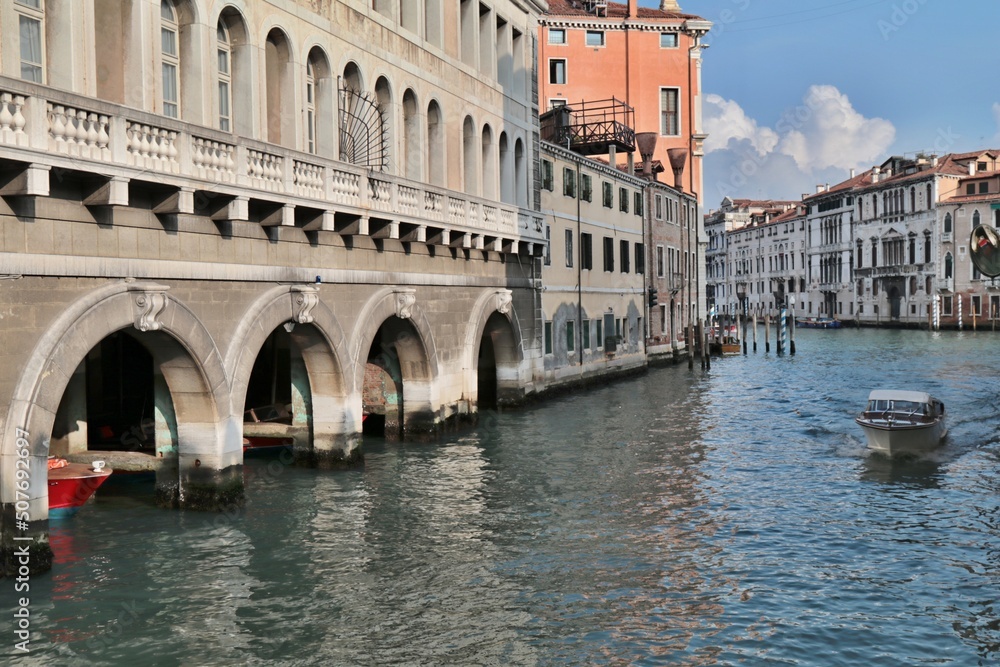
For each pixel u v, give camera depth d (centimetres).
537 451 2197
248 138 1399
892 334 8150
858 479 1964
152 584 1210
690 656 1055
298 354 1852
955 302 8356
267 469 1869
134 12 1294
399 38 2019
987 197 8106
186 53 1422
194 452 1450
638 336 4297
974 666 1042
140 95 1295
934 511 1702
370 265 1883
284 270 1583
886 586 1291
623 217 4084
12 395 1081
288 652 1034
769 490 1852
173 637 1059
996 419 2800
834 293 10138
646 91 5225
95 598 1155
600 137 4003
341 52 1792
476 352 2439
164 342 1353
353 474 1828
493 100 2534
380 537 1449
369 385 2266
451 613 1156
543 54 5131
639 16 5291
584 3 5353
